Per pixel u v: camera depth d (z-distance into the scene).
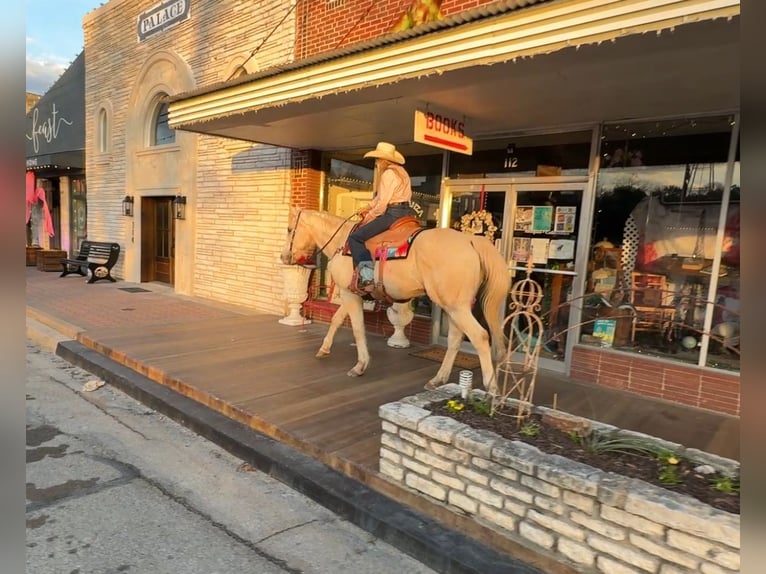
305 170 8.75
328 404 4.74
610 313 5.79
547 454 2.78
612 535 2.41
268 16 9.06
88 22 14.48
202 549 2.85
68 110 15.72
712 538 2.13
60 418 4.70
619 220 5.74
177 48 11.22
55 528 2.98
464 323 4.37
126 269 13.50
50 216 17.58
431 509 3.07
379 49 4.62
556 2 3.46
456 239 4.44
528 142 6.46
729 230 5.04
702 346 5.20
